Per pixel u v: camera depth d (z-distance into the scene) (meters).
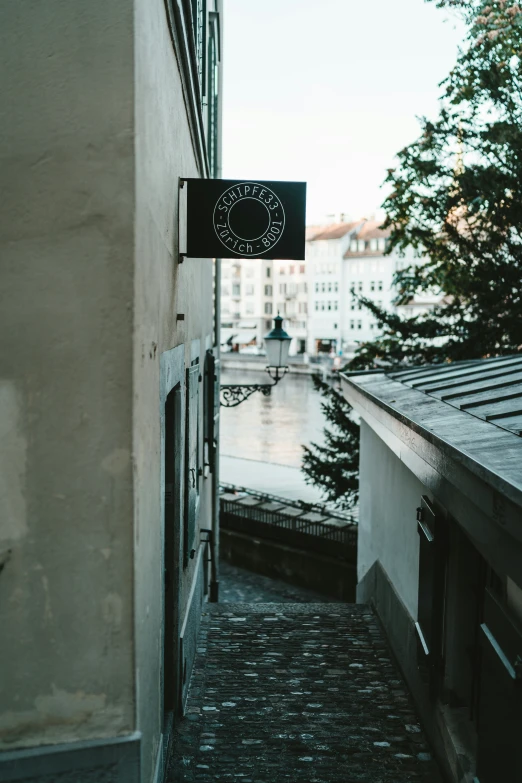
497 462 3.80
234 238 4.89
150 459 3.37
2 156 2.80
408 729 5.75
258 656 7.30
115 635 2.92
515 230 15.69
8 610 2.88
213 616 8.66
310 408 53.03
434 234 16.31
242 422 46.84
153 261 3.42
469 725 4.95
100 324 2.84
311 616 8.80
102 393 2.85
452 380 8.11
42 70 2.78
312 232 99.81
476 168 15.09
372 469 9.97
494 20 14.65
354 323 92.12
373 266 90.00
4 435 2.85
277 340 11.55
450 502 4.93
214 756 5.04
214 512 14.15
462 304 17.00
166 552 5.00
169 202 4.22
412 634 6.53
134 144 2.82
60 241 2.81
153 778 3.60
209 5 10.34
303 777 4.82
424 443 5.42
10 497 2.86
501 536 3.76
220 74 14.73
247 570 20.22
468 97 15.23
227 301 108.19
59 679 2.91
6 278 2.81
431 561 5.51
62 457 2.86
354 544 17.89
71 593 2.89
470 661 5.20
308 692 6.40
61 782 2.89
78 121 2.79
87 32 2.78
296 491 27.81
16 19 2.77
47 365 2.84
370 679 6.82
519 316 15.63
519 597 3.70
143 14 3.01
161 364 3.79
